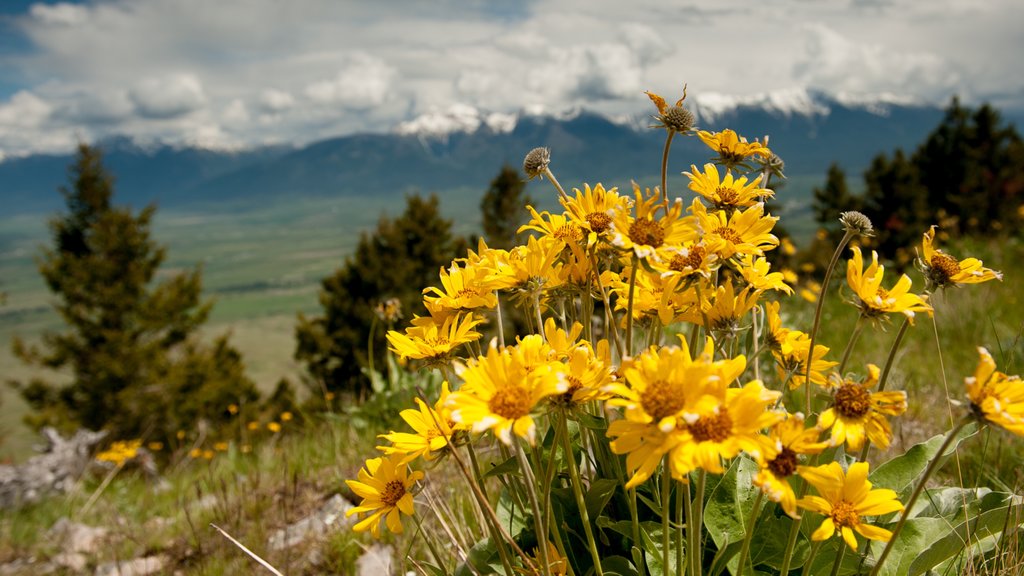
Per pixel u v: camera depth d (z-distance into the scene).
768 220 2.02
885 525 2.06
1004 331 5.93
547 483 1.74
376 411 5.86
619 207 1.77
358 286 26.73
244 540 4.06
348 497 4.47
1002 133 30.91
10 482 9.19
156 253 31.64
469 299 2.05
